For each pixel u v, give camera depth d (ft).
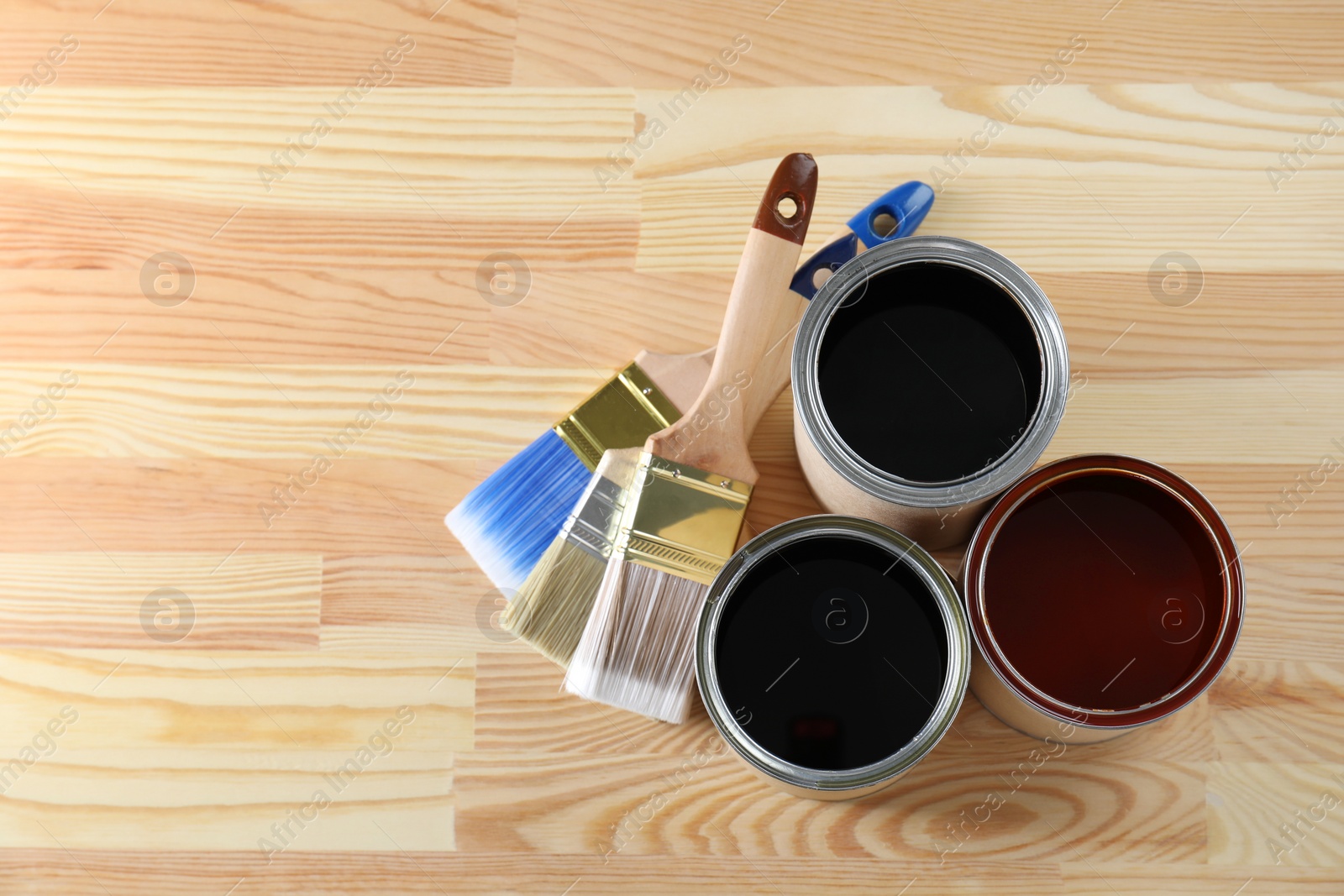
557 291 2.79
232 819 2.71
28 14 2.84
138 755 2.72
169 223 2.81
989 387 2.42
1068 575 2.44
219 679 2.73
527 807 2.69
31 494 2.77
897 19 2.81
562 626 2.62
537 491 2.70
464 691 2.72
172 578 2.75
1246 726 2.67
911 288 2.43
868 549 2.43
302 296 2.80
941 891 2.66
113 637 2.74
